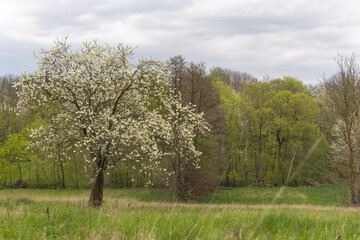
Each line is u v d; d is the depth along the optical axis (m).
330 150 33.00
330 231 5.88
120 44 19.67
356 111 27.81
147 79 20.48
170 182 29.23
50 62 19.02
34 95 19.17
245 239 4.93
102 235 5.41
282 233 5.75
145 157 18.83
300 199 28.17
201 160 35.19
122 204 13.41
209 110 39.38
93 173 18.94
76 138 20.11
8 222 6.27
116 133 17.61
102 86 18.95
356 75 28.00
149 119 19.75
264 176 54.69
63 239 5.16
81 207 10.98
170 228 5.50
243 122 54.91
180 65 36.16
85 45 20.03
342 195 36.66
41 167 53.09
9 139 46.22
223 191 43.66
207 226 6.05
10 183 57.12
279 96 51.72
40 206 11.45
